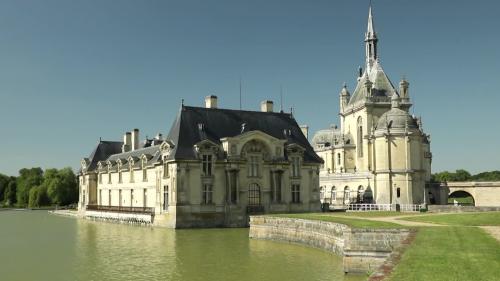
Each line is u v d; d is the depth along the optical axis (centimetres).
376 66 12506
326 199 11894
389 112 10194
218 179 8212
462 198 13538
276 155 8669
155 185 8925
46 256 5038
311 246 5272
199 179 8038
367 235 3853
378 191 9906
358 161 12231
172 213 7938
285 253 4872
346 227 4172
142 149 10456
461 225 4316
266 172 8612
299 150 8956
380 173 9875
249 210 8256
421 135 9956
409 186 9675
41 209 17450
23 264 4547
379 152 9956
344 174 11394
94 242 6216
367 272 3806
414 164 9788
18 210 16938
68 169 18188
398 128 9819
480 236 3316
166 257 4759
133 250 5331
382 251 3794
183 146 8062
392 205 8525
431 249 2747
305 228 5412
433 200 11100
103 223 9938
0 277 3931
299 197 8875
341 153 12750
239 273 3881
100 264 4462
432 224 4478
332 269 3991
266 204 8538
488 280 2011
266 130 9119
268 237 6062
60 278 3869
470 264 2325
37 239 6738
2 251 5459
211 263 4362
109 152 12875
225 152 8281
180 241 6075
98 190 12150
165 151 8288
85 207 12225
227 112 9006
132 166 10131
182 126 8312
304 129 10594
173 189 7944
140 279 3741
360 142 12294
